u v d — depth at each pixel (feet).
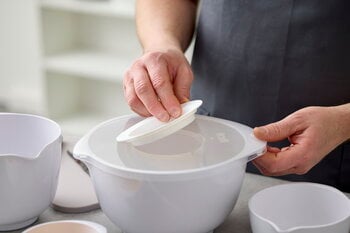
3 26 9.92
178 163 2.04
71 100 9.33
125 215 2.10
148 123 2.32
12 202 2.21
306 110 2.49
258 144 2.23
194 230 2.12
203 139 2.28
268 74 3.26
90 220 2.47
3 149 2.63
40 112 10.00
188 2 3.84
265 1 3.19
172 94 2.47
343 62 3.07
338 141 2.58
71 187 2.71
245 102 3.37
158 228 2.08
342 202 2.32
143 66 2.70
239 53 3.33
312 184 2.41
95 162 2.08
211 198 2.05
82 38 9.12
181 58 2.85
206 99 3.55
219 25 3.41
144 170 1.96
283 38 3.17
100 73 7.95
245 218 2.48
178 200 1.99
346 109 2.59
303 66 3.15
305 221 2.42
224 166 2.02
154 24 3.54
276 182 2.84
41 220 2.47
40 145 2.59
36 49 9.79
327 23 3.06
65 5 8.07
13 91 10.37
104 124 2.46
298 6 3.11
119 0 8.09
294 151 2.37
